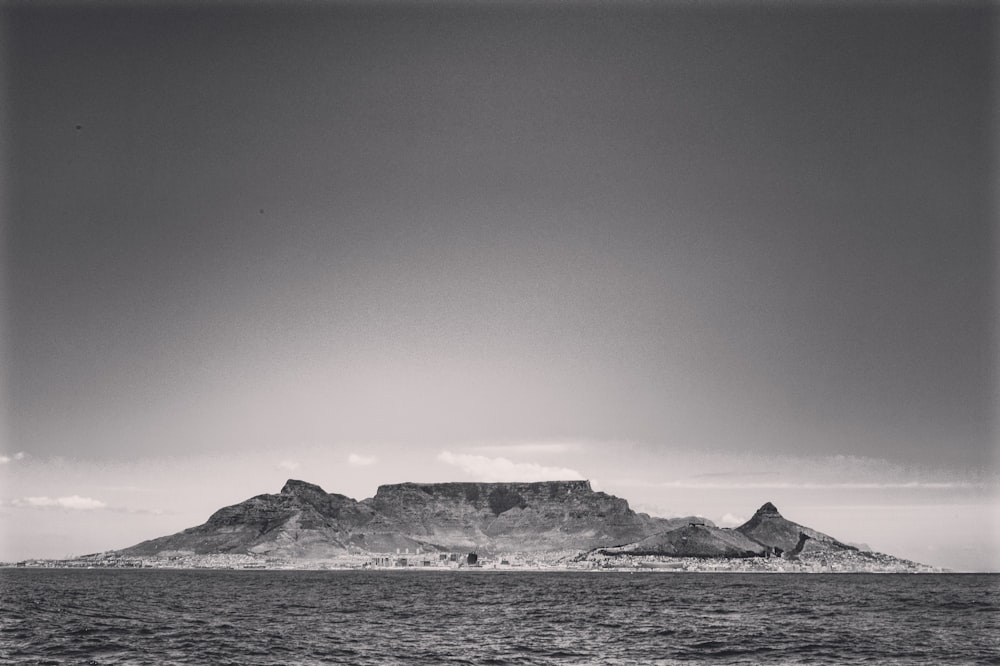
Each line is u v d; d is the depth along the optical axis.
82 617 196.00
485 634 158.88
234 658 125.38
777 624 182.12
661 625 178.88
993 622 190.12
